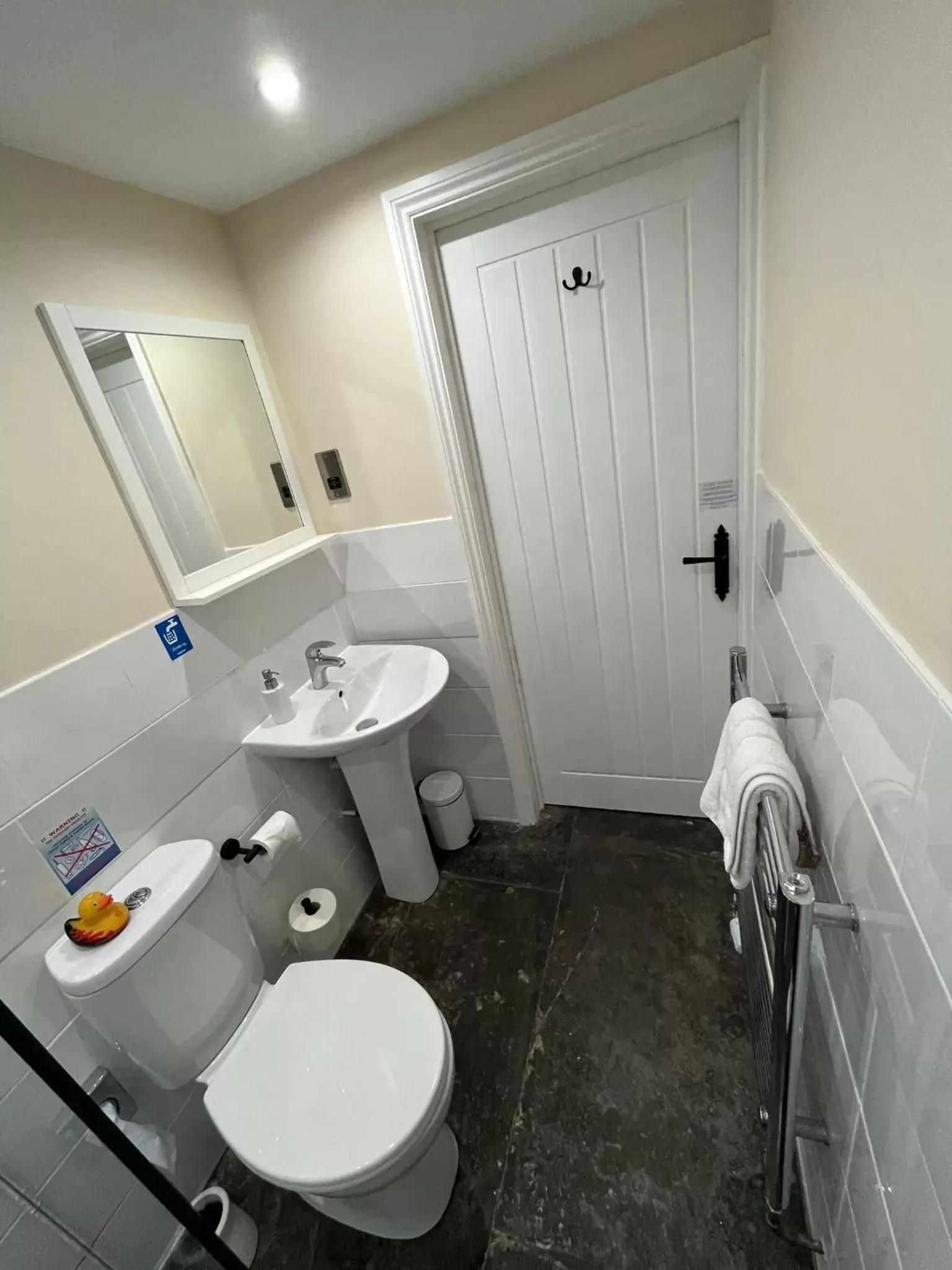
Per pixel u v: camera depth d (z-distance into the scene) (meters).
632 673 1.86
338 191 1.41
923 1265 0.49
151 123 1.08
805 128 0.80
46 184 1.11
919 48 0.40
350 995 1.18
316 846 1.78
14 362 1.04
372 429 1.66
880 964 0.57
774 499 1.16
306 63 1.01
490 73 1.17
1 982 0.96
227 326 1.51
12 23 0.80
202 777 1.37
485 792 2.15
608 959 1.60
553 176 1.31
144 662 1.23
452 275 1.50
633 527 1.65
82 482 1.13
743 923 1.32
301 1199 1.25
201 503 1.41
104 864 1.13
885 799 0.53
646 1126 1.24
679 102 1.15
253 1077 1.07
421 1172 1.11
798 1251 1.02
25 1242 0.80
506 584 1.86
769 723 0.99
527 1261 1.08
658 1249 1.06
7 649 1.00
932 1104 0.45
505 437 1.65
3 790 0.98
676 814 2.05
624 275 1.38
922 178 0.41
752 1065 1.31
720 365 1.40
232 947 1.19
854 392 0.61
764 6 1.05
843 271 0.63
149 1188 0.95
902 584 0.49
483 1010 1.53
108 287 1.22
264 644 1.58
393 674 1.85
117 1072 1.12
